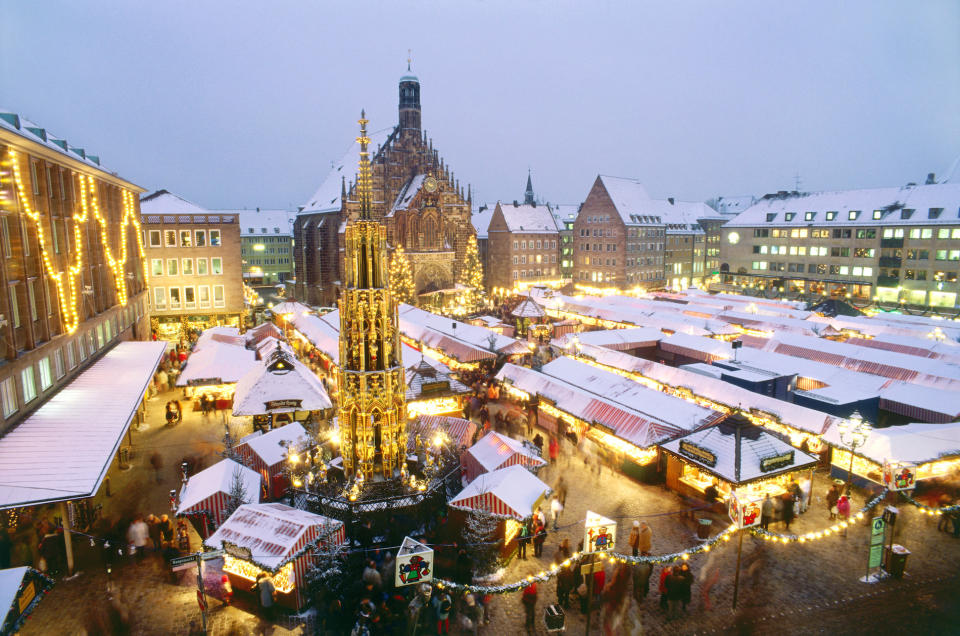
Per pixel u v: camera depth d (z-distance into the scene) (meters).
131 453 31.89
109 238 44.03
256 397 32.91
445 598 17.62
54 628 17.73
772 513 23.97
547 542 23.09
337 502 21.80
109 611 18.59
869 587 19.95
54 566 20.89
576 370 38.41
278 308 69.38
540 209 125.62
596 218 115.06
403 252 93.25
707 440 25.59
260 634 17.58
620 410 30.39
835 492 25.12
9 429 24.70
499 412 36.69
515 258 117.50
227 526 19.73
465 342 49.75
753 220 112.88
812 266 103.12
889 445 26.06
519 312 68.31
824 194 105.56
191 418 38.28
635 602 19.30
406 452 24.66
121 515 24.78
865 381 36.56
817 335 53.22
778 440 25.53
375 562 20.08
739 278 114.88
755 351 43.44
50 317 30.17
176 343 55.41
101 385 31.86
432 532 22.64
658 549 22.34
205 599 19.02
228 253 64.00
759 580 20.39
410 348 43.69
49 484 20.44
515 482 22.39
